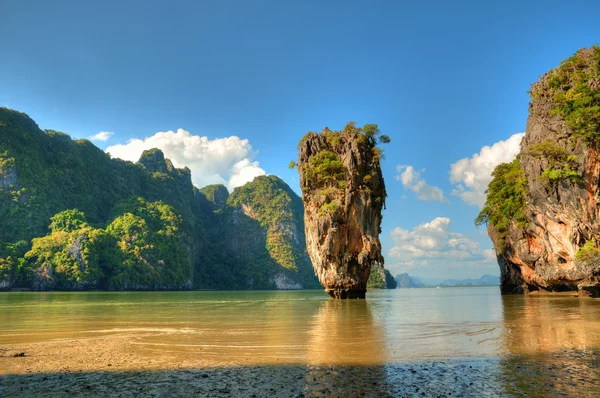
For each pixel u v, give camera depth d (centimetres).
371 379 1034
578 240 4131
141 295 9306
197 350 1492
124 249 15450
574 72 4244
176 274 17038
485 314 2834
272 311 3609
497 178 6519
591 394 871
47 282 12888
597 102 3950
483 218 7162
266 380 1041
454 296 7212
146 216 18650
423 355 1342
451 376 1049
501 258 6725
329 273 5316
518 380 993
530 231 5144
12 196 15462
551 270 4747
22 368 1206
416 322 2411
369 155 5500
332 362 1252
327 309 3778
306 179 5603
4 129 16662
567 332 1794
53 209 16425
